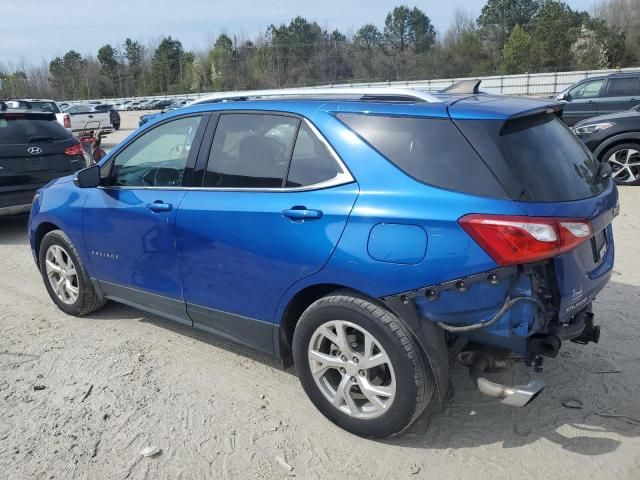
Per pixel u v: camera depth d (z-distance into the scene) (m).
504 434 3.12
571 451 2.96
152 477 2.88
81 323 4.73
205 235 3.51
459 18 88.62
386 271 2.79
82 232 4.42
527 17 84.19
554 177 2.81
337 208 2.95
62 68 118.94
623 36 66.31
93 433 3.24
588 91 13.73
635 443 3.00
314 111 3.21
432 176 2.79
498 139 2.72
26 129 7.66
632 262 5.62
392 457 2.97
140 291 4.13
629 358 3.82
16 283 5.84
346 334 3.04
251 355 4.09
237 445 3.11
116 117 31.58
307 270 3.05
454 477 2.81
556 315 2.79
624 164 9.22
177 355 4.11
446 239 2.67
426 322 2.77
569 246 2.64
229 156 3.53
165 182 3.89
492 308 2.67
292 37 106.12
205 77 107.31
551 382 3.58
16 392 3.68
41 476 2.90
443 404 3.40
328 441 3.11
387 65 90.75
